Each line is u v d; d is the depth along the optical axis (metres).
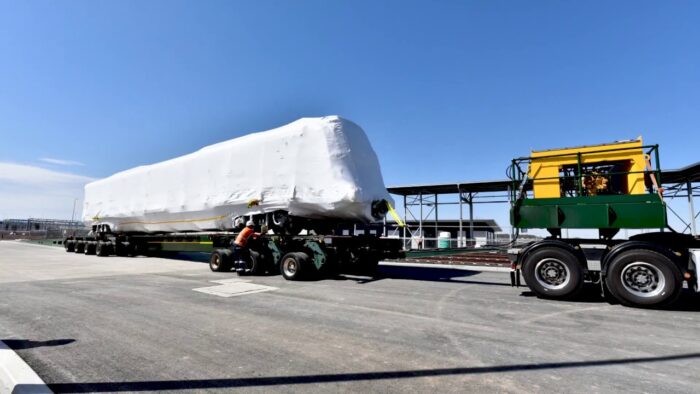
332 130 8.99
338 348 3.71
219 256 10.84
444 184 18.84
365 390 2.74
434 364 3.26
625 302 5.71
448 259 13.71
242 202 10.17
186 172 12.11
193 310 5.48
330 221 10.05
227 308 5.62
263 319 4.92
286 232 9.80
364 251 9.41
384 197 10.09
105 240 18.14
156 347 3.78
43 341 4.00
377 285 8.02
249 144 10.30
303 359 3.40
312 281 8.69
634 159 6.53
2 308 5.70
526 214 6.95
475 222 24.69
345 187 8.59
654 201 6.02
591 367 3.19
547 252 6.38
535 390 2.74
